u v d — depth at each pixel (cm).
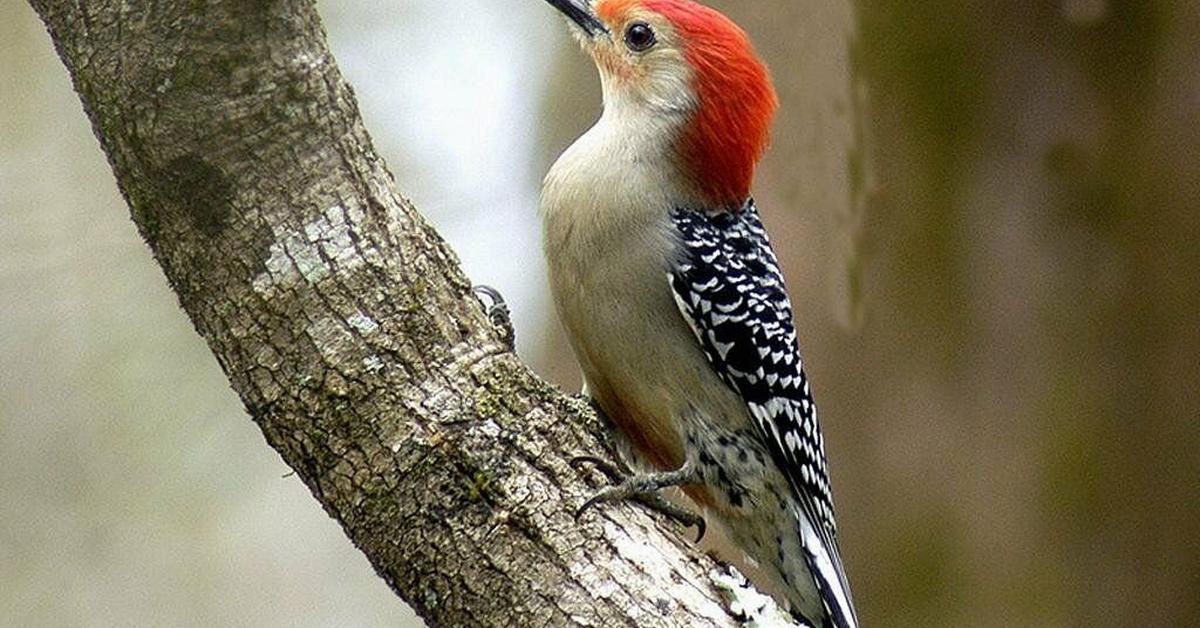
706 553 799
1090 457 1238
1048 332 1242
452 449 748
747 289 984
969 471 1250
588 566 758
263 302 730
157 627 1466
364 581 1571
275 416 746
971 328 1248
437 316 761
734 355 978
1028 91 1233
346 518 754
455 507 747
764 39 1235
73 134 1386
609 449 800
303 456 751
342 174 735
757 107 1008
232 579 1506
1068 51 1223
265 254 726
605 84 1016
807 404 1027
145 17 675
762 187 1258
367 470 745
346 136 736
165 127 694
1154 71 1216
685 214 980
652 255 961
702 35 995
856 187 1240
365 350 743
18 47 1419
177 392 1395
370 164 750
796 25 1230
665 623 756
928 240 1250
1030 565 1240
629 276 961
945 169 1248
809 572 1023
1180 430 1230
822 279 1251
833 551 1046
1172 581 1230
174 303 1371
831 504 1056
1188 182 1219
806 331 1256
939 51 1237
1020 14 1223
